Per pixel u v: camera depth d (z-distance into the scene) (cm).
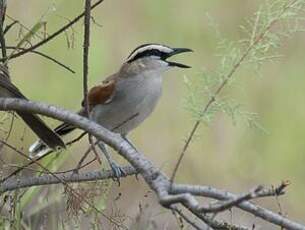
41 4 1686
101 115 1190
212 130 1767
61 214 1099
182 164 1739
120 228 1094
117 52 1986
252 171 1772
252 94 1922
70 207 983
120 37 2022
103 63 1959
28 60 1889
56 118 895
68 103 1883
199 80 998
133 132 1800
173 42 2050
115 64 1970
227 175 1750
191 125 1812
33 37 1130
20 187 990
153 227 1165
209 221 833
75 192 977
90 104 1188
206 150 1755
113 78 1205
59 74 1892
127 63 1206
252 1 2091
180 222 917
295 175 1808
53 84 1891
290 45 1997
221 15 2086
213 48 2023
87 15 910
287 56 1989
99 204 1068
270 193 742
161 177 822
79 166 981
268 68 1970
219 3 2097
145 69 1204
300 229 815
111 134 873
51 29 1778
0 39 1016
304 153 1842
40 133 1048
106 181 1073
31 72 1892
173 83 1875
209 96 928
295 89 1953
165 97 1852
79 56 1897
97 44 1973
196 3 2109
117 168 1059
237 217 1466
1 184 990
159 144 1789
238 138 1783
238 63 898
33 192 1111
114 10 2061
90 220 1066
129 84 1191
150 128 1808
